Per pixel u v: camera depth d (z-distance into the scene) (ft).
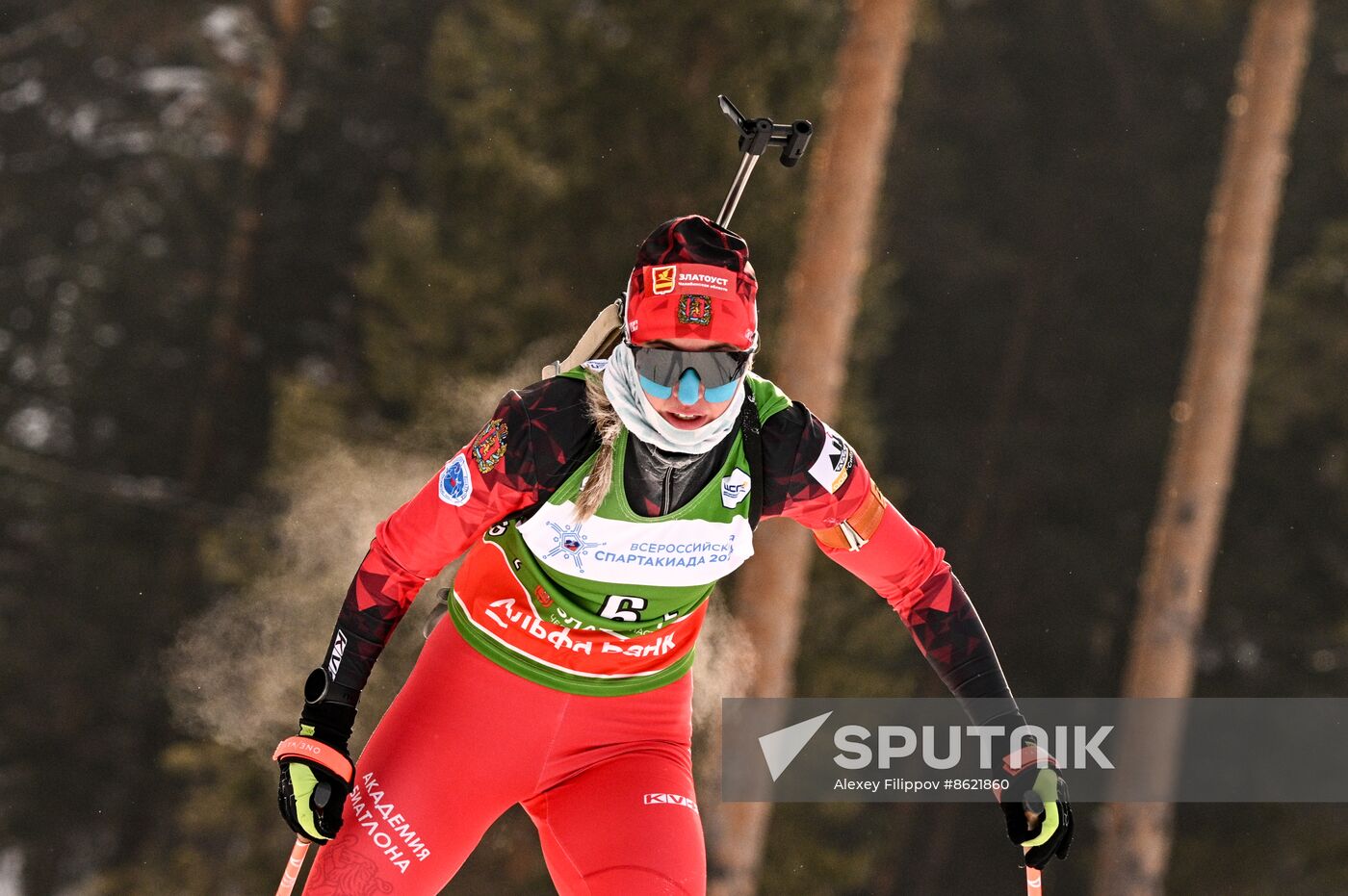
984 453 233.55
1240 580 200.64
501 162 137.28
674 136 133.18
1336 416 189.67
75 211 237.25
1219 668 201.57
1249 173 133.59
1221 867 177.17
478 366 137.59
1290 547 201.36
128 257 223.30
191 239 225.76
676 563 26.76
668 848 27.32
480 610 28.25
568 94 136.98
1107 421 226.38
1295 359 176.35
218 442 215.92
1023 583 224.12
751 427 26.32
